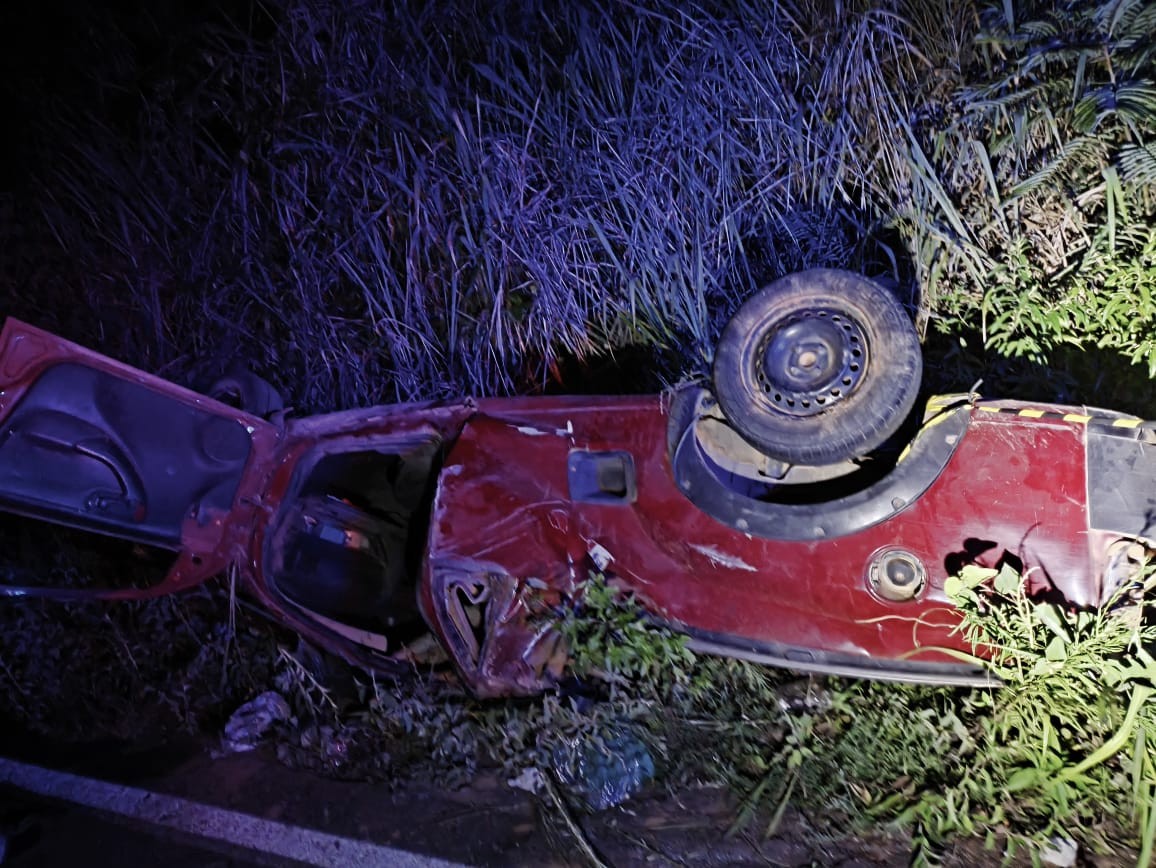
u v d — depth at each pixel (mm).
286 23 5312
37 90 5684
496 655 3439
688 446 3338
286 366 5227
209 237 5449
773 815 3102
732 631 3279
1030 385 3982
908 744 3143
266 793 3619
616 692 3406
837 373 3094
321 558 3938
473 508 3451
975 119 4602
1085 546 2955
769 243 4816
